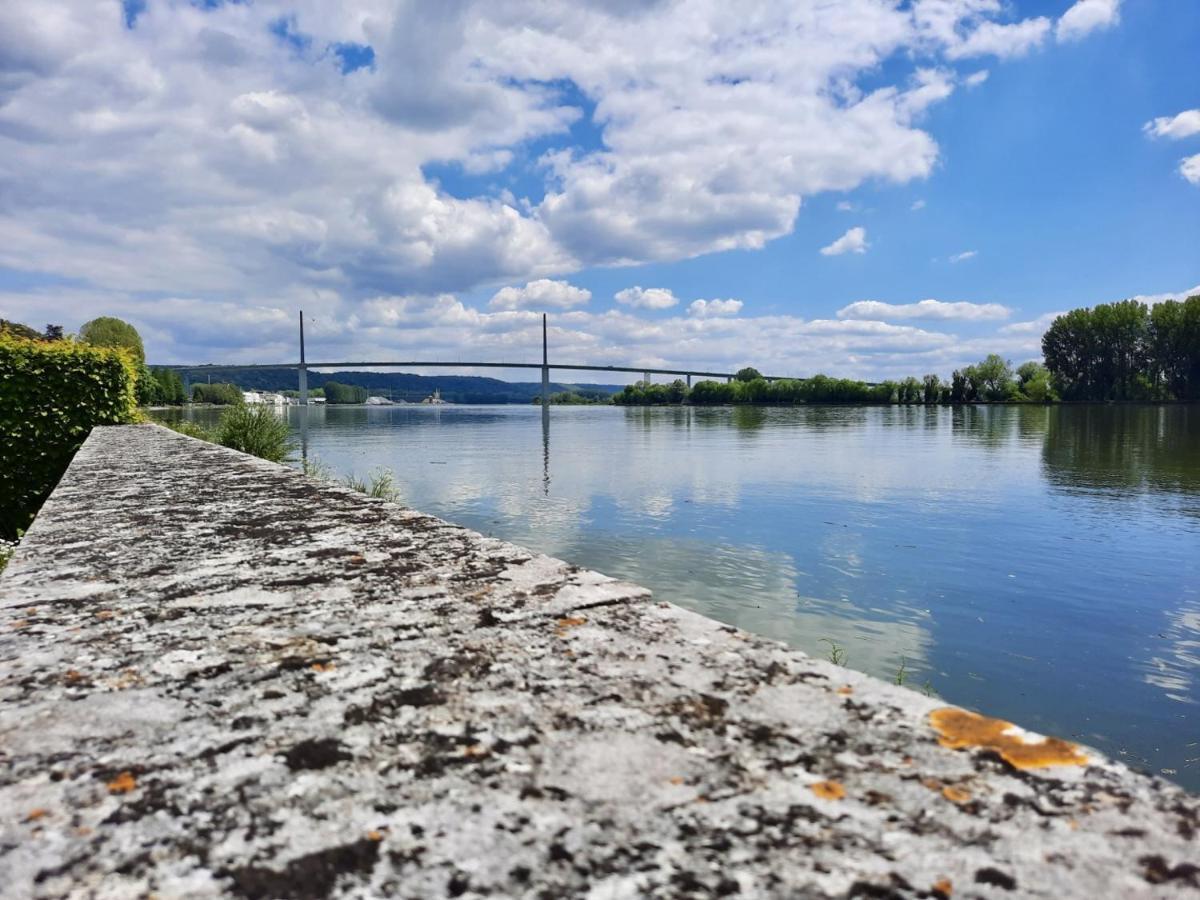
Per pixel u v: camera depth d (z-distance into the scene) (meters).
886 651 7.43
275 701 1.06
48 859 0.68
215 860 0.68
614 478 21.67
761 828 0.72
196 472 4.68
